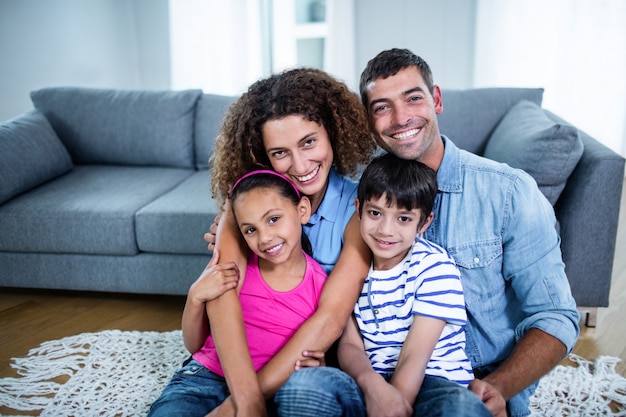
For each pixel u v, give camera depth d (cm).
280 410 109
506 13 379
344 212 144
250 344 135
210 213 225
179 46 435
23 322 235
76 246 237
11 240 240
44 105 297
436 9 404
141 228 231
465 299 138
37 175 261
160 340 217
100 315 240
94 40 420
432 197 131
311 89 139
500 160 228
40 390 186
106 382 191
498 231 134
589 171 206
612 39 368
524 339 126
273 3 446
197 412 124
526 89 272
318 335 124
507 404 132
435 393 112
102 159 299
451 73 416
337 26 406
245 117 139
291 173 138
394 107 135
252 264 143
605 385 180
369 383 115
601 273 212
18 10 357
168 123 291
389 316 131
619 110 379
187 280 235
